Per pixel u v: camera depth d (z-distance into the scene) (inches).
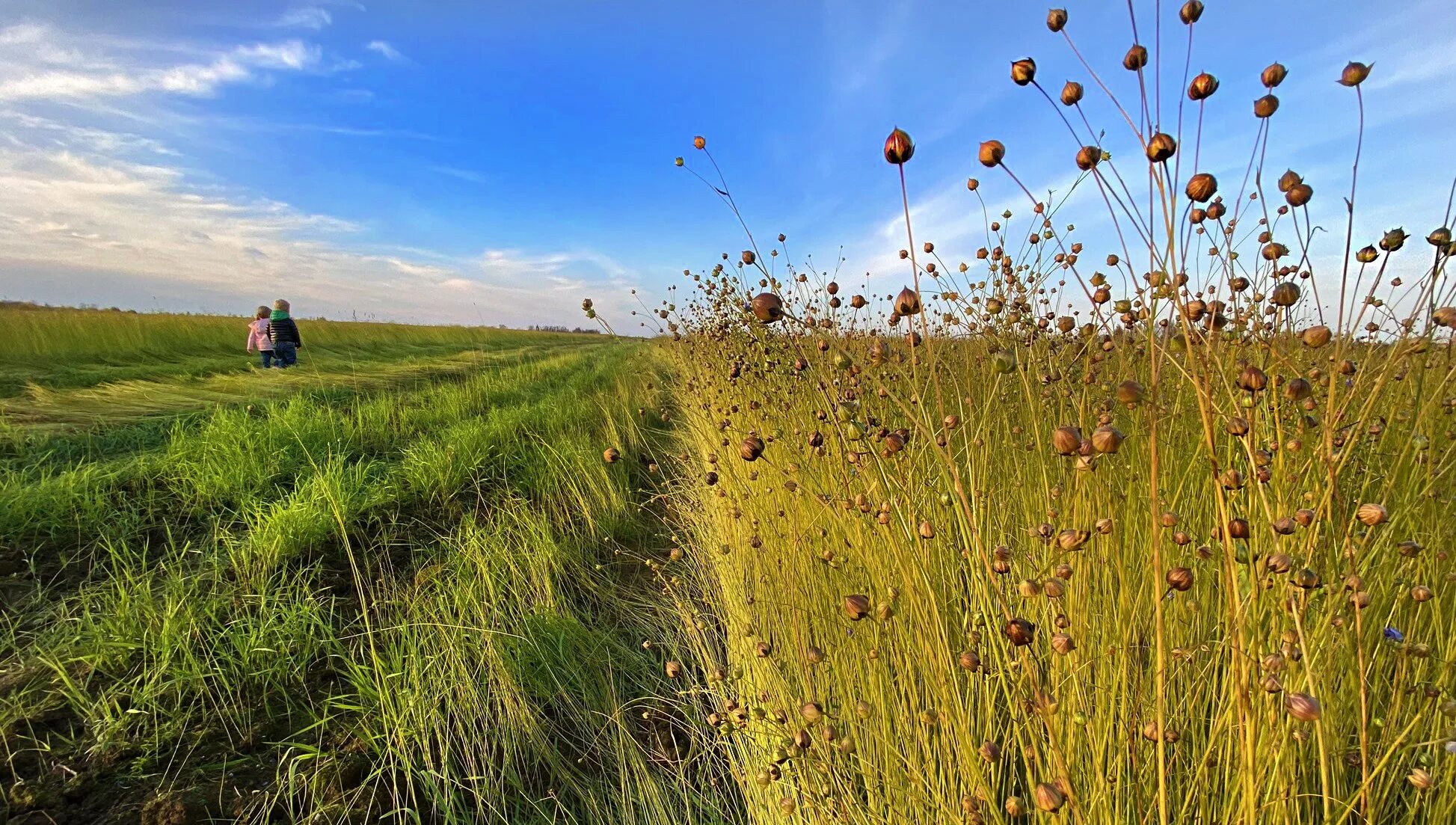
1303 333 37.9
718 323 148.6
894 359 59.9
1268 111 41.2
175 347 430.6
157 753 64.9
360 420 197.3
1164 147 29.8
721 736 68.0
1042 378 71.4
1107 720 42.4
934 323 77.3
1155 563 31.4
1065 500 52.2
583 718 75.1
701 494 137.8
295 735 69.1
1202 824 40.3
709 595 100.2
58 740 65.7
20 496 112.1
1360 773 41.3
